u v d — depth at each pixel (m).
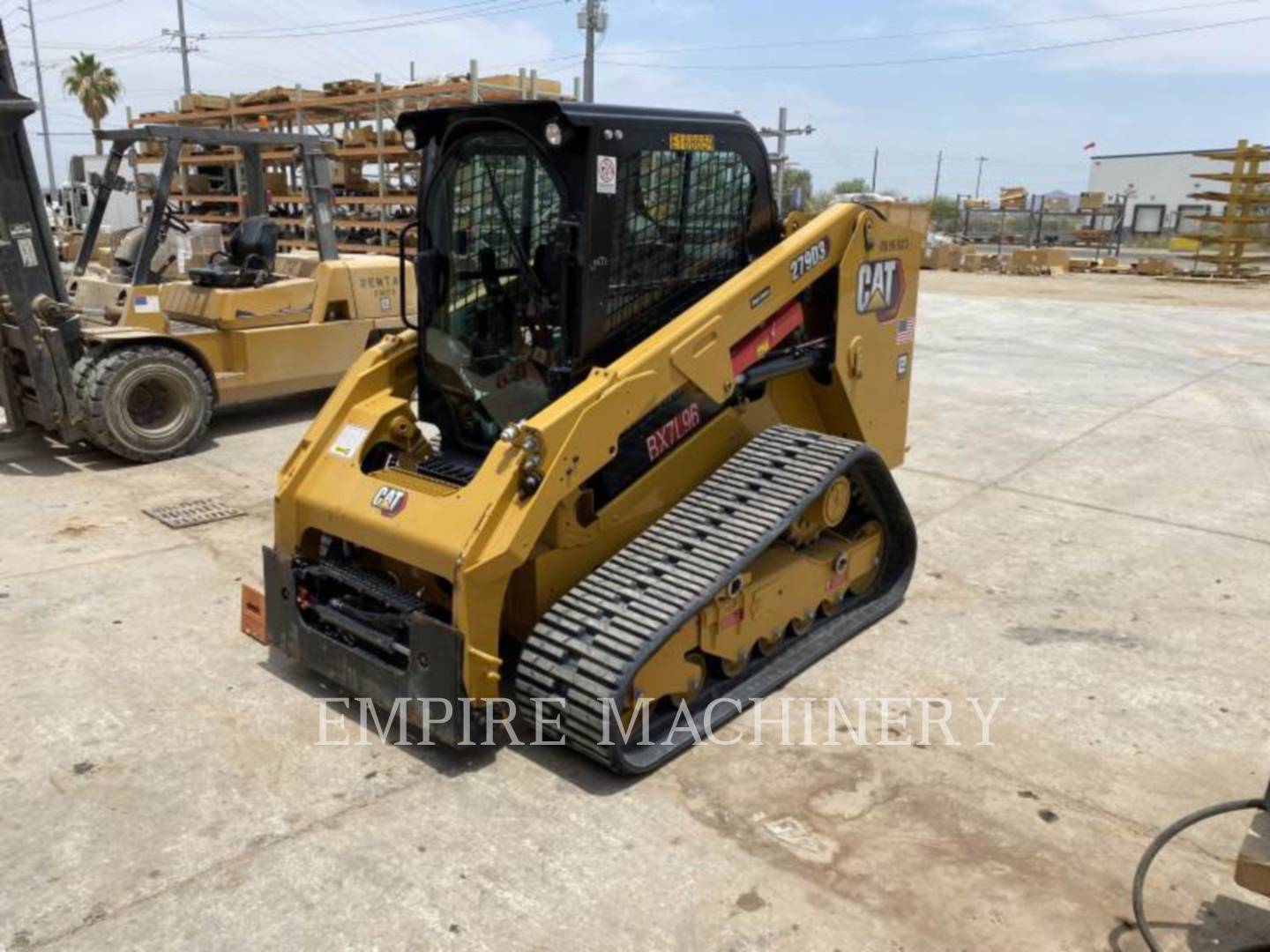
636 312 3.71
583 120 3.29
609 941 2.61
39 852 2.92
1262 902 2.79
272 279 7.91
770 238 4.21
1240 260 22.58
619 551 3.71
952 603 4.77
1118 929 2.69
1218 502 6.32
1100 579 5.08
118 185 8.20
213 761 3.38
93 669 3.98
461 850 2.95
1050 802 3.24
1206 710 3.84
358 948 2.58
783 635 4.18
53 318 6.51
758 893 2.79
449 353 3.94
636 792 3.25
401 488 3.55
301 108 12.91
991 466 7.07
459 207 3.81
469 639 3.27
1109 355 11.85
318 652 3.72
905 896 2.79
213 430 7.80
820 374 4.50
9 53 6.21
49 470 6.68
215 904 2.72
